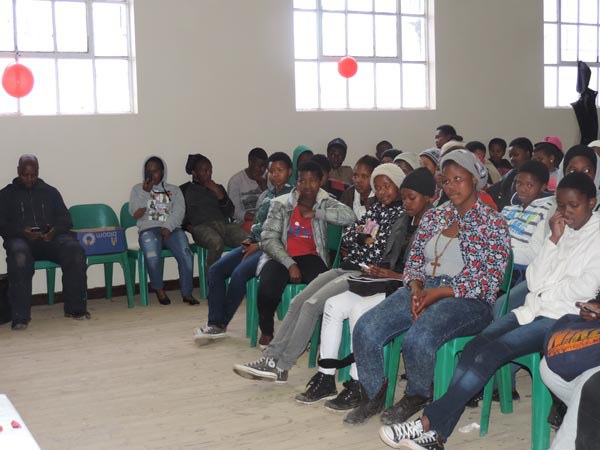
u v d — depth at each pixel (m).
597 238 2.54
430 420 2.51
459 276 2.74
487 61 7.10
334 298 3.12
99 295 5.59
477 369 2.47
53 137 5.44
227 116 6.00
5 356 3.99
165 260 5.80
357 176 3.87
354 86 6.66
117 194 5.65
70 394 3.33
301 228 3.83
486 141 7.17
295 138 6.28
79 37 5.61
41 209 5.04
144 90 5.70
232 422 2.95
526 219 3.19
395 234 3.18
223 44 5.94
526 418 2.94
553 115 7.50
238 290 4.04
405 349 2.67
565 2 7.60
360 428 2.86
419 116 6.80
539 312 2.61
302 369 3.65
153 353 3.99
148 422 2.96
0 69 5.38
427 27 6.91
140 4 5.64
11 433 1.79
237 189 5.71
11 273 4.64
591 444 1.88
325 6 6.49
